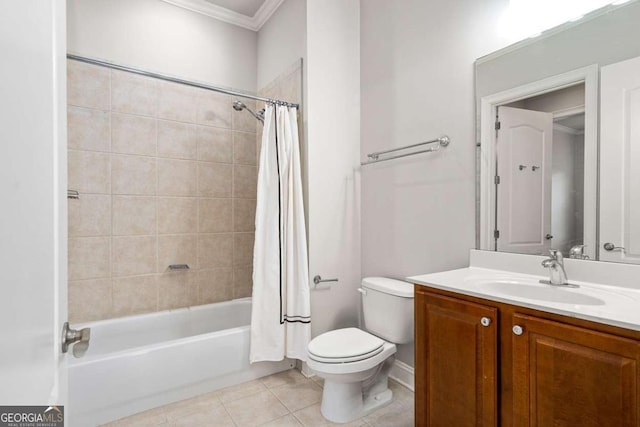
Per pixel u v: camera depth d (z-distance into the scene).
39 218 0.46
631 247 1.22
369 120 2.39
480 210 1.69
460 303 1.26
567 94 1.38
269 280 2.15
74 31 2.22
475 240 1.71
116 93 2.36
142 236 2.46
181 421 1.73
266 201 2.19
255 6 2.75
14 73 0.35
